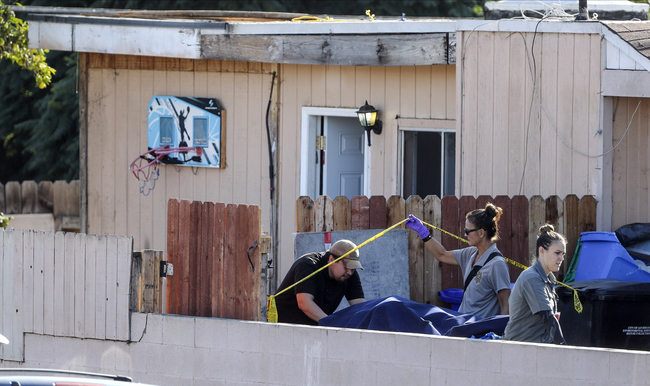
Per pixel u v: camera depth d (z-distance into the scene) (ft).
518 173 104.06
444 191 120.67
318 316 78.89
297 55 120.37
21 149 286.25
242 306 80.02
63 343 85.51
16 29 131.44
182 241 82.43
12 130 266.98
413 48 112.57
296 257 90.89
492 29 104.88
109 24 131.03
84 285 84.43
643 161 99.14
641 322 77.05
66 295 85.25
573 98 99.71
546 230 70.49
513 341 68.80
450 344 70.38
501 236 96.43
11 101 266.16
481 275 79.15
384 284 93.81
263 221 129.70
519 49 103.30
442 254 87.45
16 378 47.96
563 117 100.48
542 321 66.74
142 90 137.69
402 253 95.09
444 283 95.76
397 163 121.29
